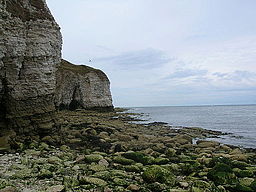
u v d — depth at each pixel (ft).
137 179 38.68
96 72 234.99
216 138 98.37
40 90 71.46
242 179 40.68
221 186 36.50
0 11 57.57
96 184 34.47
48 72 74.33
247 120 192.85
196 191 33.50
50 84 75.66
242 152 66.64
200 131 117.50
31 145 59.00
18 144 56.34
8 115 63.21
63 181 34.94
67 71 197.47
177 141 80.02
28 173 37.91
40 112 70.64
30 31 68.03
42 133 69.92
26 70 67.77
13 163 43.73
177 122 178.91
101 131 94.27
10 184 32.45
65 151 58.65
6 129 62.28
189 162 52.13
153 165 47.03
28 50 67.67
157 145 71.20
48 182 34.81
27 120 67.10
